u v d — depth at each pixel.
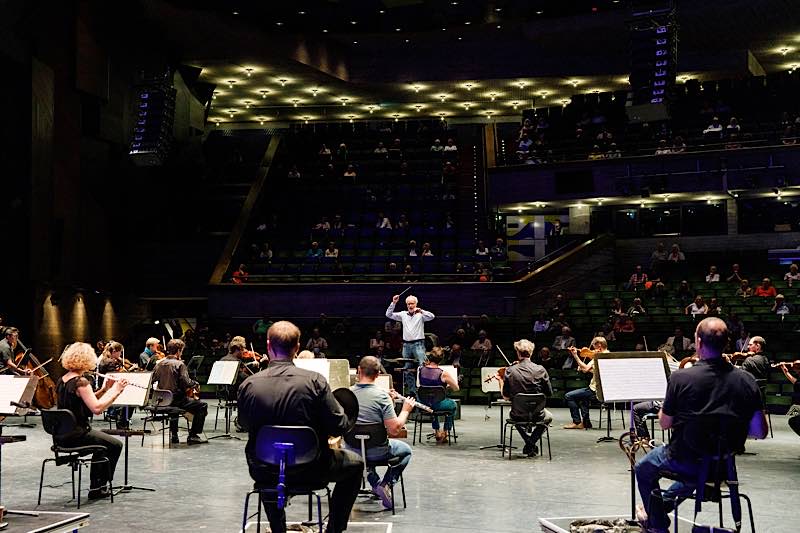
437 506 6.61
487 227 24.58
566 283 21.64
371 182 26.81
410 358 11.62
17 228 17.52
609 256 23.34
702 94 25.42
